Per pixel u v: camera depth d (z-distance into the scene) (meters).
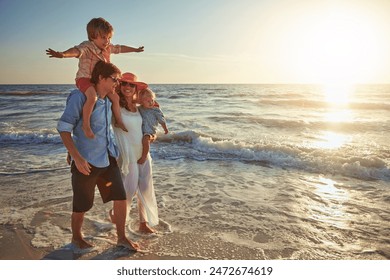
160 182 4.87
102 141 2.57
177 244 2.87
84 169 2.45
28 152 7.26
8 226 3.23
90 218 3.41
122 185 2.72
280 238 3.02
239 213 3.63
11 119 13.91
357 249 2.84
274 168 5.81
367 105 20.91
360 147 7.79
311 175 5.35
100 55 2.81
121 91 2.77
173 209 3.74
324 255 2.72
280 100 25.55
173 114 16.00
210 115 15.43
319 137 9.56
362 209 3.80
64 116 2.42
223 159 6.52
